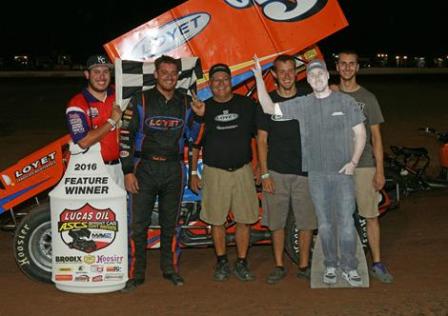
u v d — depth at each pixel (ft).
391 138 48.85
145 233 19.08
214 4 20.10
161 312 17.13
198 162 20.58
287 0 20.25
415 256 21.84
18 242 19.33
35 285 19.47
